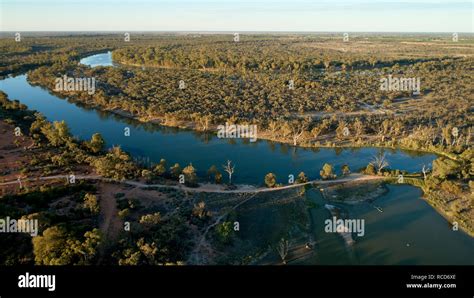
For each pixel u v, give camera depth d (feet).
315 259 307.99
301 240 330.34
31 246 290.97
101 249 293.23
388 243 329.93
